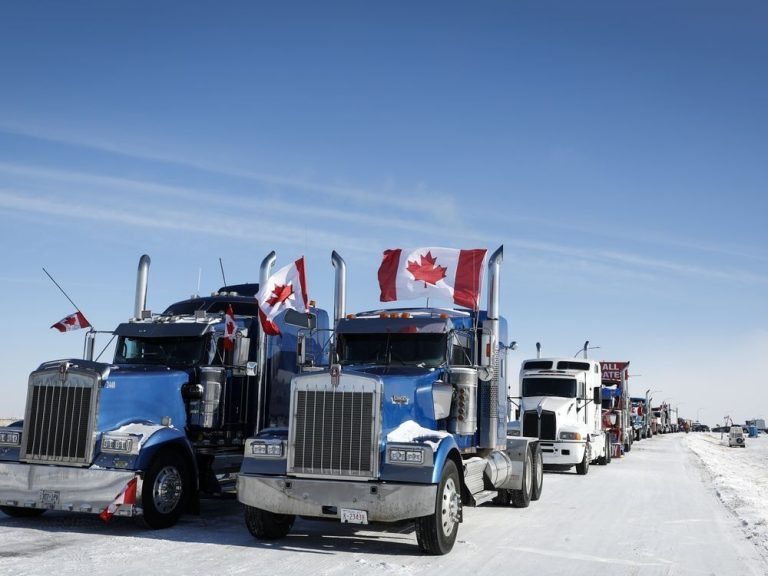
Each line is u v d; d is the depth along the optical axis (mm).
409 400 9133
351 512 8414
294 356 12953
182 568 7547
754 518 12406
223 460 11219
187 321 11641
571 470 24906
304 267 11648
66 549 8344
